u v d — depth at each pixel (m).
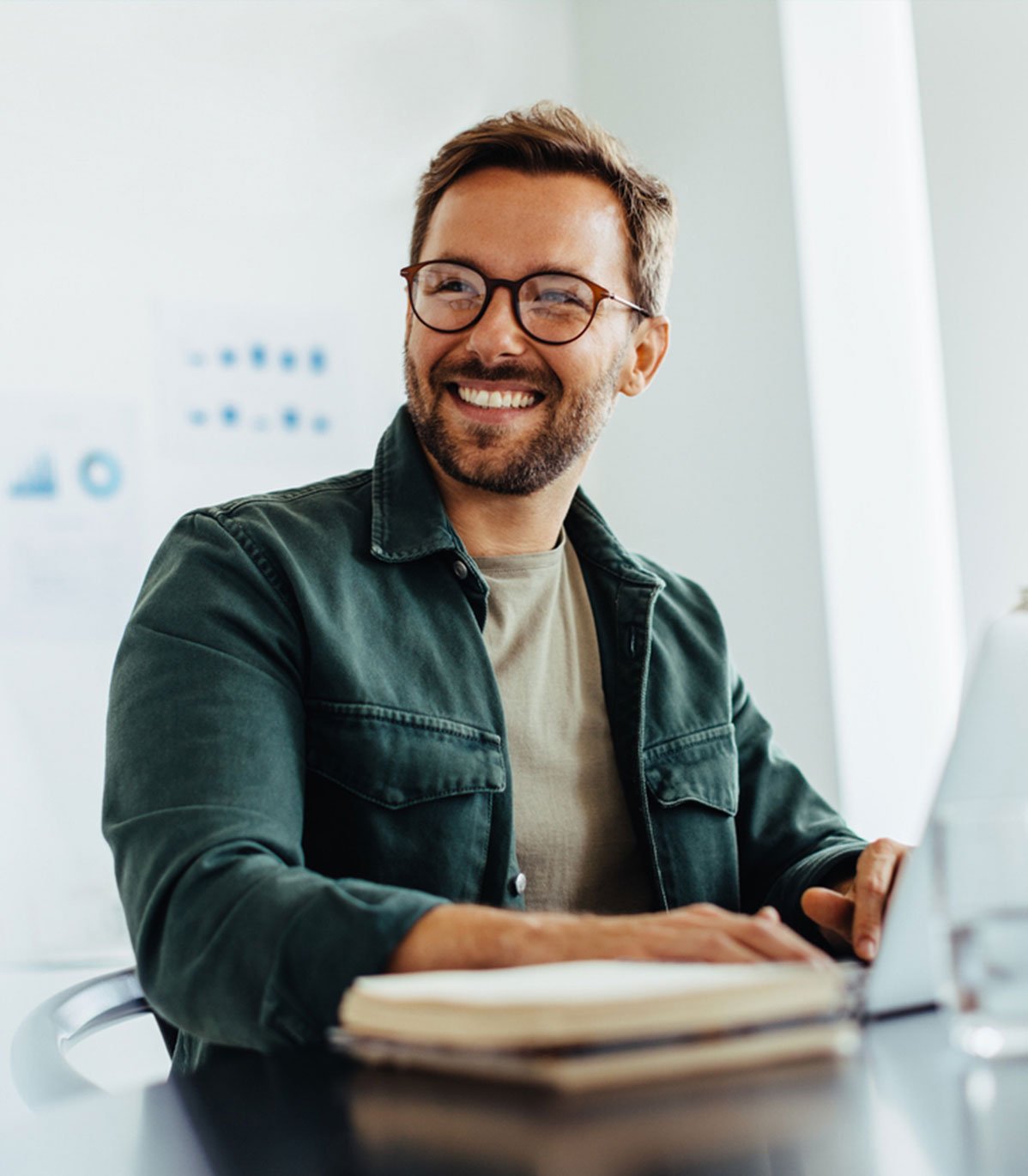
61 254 3.23
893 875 1.19
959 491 2.77
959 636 2.98
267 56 3.43
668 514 3.50
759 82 3.24
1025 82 2.66
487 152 1.60
